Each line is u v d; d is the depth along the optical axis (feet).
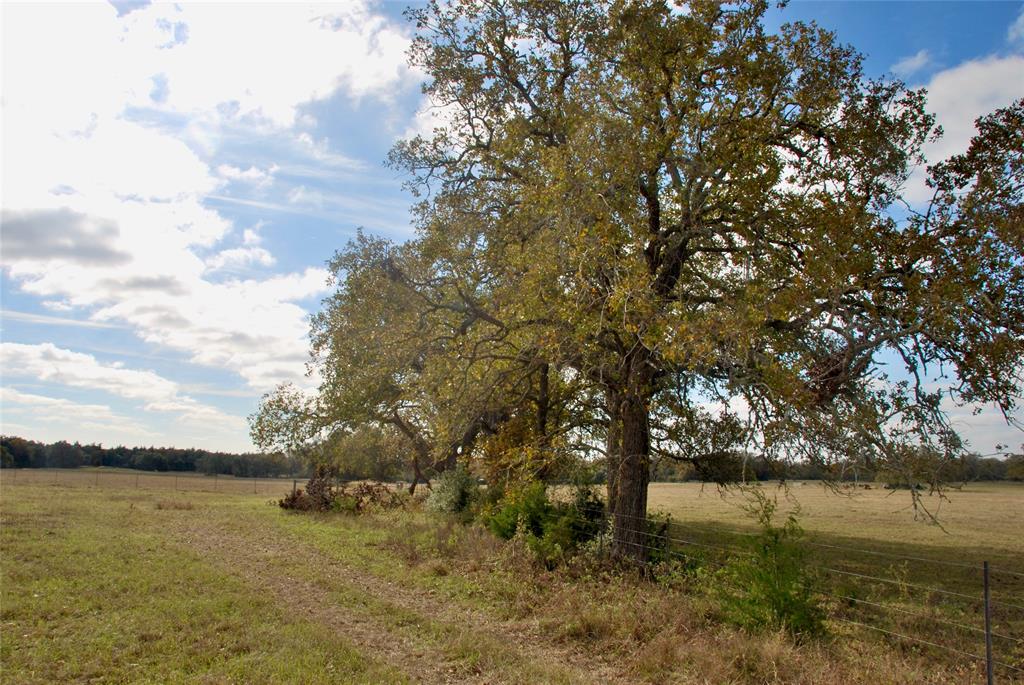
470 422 58.90
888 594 47.32
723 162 42.14
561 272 44.78
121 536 66.69
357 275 67.05
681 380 45.78
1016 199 35.91
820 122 46.34
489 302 56.54
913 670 27.12
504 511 56.44
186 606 36.88
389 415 95.35
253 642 30.63
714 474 57.62
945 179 40.55
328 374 96.89
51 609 35.73
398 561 53.57
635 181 42.55
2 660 27.73
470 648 30.14
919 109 44.98
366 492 104.32
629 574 42.47
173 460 400.26
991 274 35.35
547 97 59.26
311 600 40.32
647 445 49.57
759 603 31.65
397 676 26.35
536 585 42.29
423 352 59.41
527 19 59.72
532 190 46.47
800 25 44.45
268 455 111.75
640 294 37.60
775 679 25.61
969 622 38.60
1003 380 36.58
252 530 77.05
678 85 44.06
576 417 65.72
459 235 57.93
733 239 44.78
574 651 30.83
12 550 54.44
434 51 64.23
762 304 35.12
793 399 33.32
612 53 49.26
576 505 56.18
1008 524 113.50
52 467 360.89
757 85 43.06
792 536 33.27
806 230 40.09
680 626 32.19
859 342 35.42
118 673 26.43
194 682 25.30
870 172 44.50
